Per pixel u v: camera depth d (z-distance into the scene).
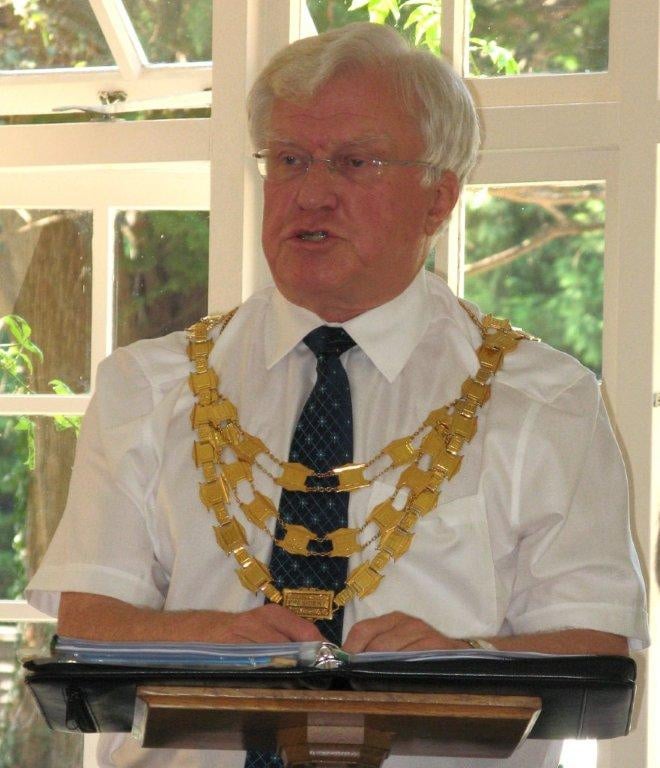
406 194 6.64
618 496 6.59
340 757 4.64
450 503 6.41
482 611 6.31
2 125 11.04
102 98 10.95
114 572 6.61
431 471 6.46
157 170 10.72
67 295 10.87
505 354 6.87
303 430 6.64
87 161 10.60
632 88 9.29
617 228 9.38
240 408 6.85
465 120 6.93
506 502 6.48
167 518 6.68
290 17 10.15
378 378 6.79
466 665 4.61
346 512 6.43
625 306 9.18
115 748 6.70
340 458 6.55
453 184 7.02
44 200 10.91
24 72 11.23
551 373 6.81
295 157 6.60
